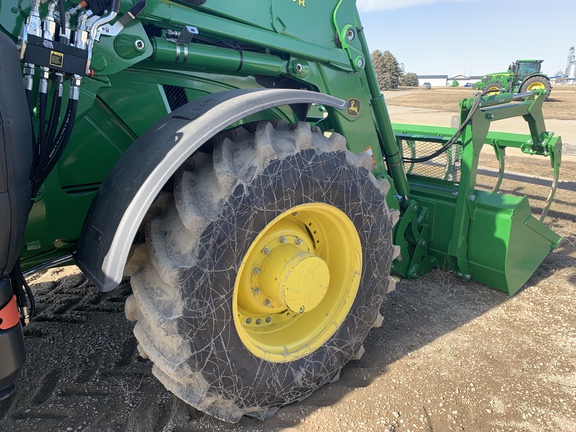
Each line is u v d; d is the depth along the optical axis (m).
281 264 1.98
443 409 2.20
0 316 1.51
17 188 1.48
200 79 2.41
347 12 2.71
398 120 16.86
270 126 1.94
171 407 2.13
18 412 2.08
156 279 1.74
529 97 3.81
